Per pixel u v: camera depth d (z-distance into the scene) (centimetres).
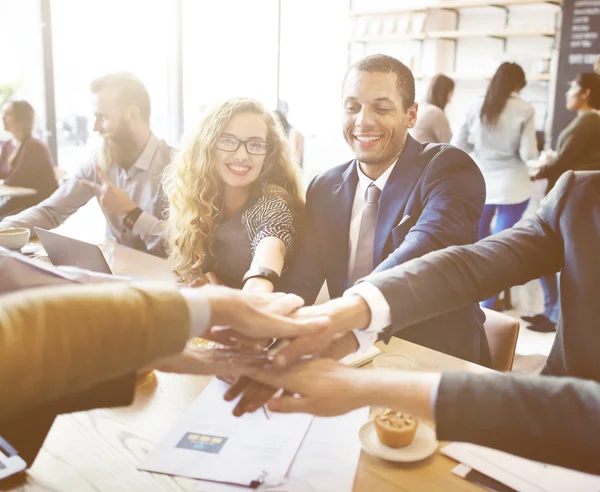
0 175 430
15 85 444
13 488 89
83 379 58
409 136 173
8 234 215
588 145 359
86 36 482
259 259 166
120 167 255
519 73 378
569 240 111
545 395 75
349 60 619
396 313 105
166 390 119
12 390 53
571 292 110
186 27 583
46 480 91
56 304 58
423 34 554
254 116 181
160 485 89
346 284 175
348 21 610
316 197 181
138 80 246
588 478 90
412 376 82
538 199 442
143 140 250
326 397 83
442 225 154
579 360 110
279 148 191
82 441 101
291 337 87
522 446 74
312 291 177
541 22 512
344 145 614
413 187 166
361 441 99
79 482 90
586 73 368
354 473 92
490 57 544
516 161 391
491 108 384
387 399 81
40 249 227
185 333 67
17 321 55
